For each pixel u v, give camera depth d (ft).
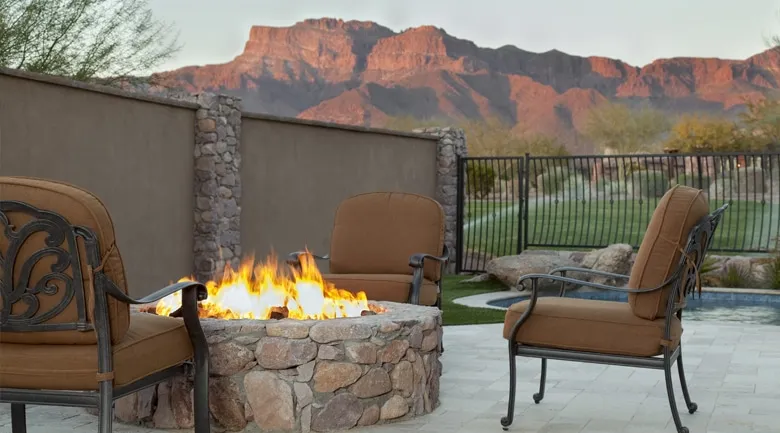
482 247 61.26
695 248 11.54
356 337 11.99
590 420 12.69
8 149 22.44
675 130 91.45
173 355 10.08
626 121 109.81
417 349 12.84
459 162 43.32
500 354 18.71
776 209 62.03
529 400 14.07
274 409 11.75
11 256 8.66
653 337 11.46
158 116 28.22
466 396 14.34
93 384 8.63
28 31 33.68
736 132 87.51
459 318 25.25
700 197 11.81
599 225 66.33
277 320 12.17
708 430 12.08
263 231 32.94
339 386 11.89
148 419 12.25
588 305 12.34
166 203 28.66
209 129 29.76
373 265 19.25
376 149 39.24
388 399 12.41
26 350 8.81
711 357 18.52
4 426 12.17
